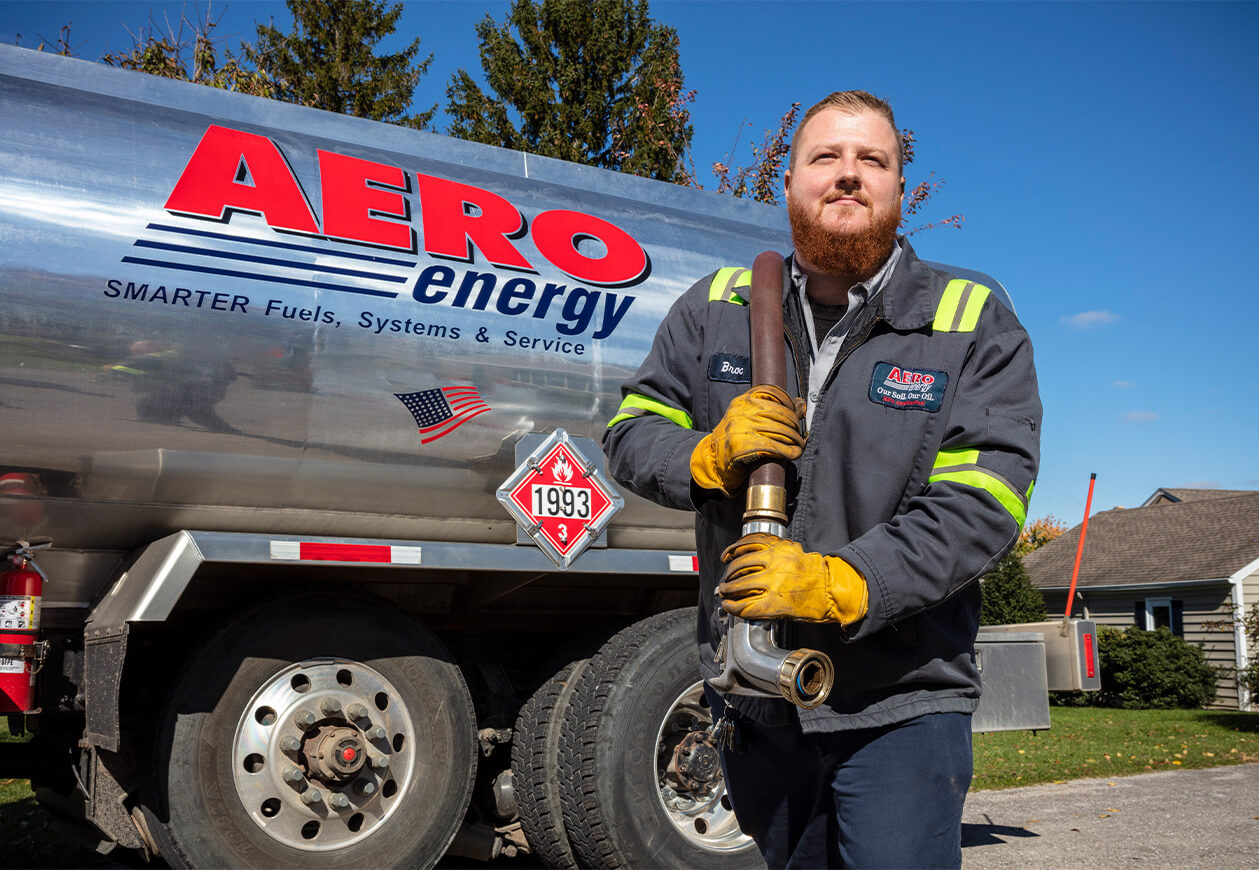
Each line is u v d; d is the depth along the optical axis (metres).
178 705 3.38
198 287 3.32
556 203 4.12
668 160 15.20
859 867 1.67
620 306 4.09
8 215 3.10
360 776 3.62
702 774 4.13
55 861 4.57
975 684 1.74
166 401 3.27
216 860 3.35
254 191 3.47
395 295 3.64
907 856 1.64
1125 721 14.19
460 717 3.86
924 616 1.68
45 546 3.34
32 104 3.26
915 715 1.68
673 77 15.50
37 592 3.30
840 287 1.83
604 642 4.19
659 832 3.97
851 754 1.71
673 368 1.92
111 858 4.61
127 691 3.62
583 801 3.91
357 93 17.81
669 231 4.36
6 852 4.68
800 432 1.58
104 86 3.49
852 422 1.69
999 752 10.01
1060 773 8.40
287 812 3.50
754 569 1.44
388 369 3.59
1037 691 5.18
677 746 4.15
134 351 3.22
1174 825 5.95
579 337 3.98
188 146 3.42
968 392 1.67
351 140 3.86
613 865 3.91
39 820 5.32
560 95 15.67
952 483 1.56
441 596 4.14
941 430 1.65
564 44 15.64
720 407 1.84
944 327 1.70
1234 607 20.64
